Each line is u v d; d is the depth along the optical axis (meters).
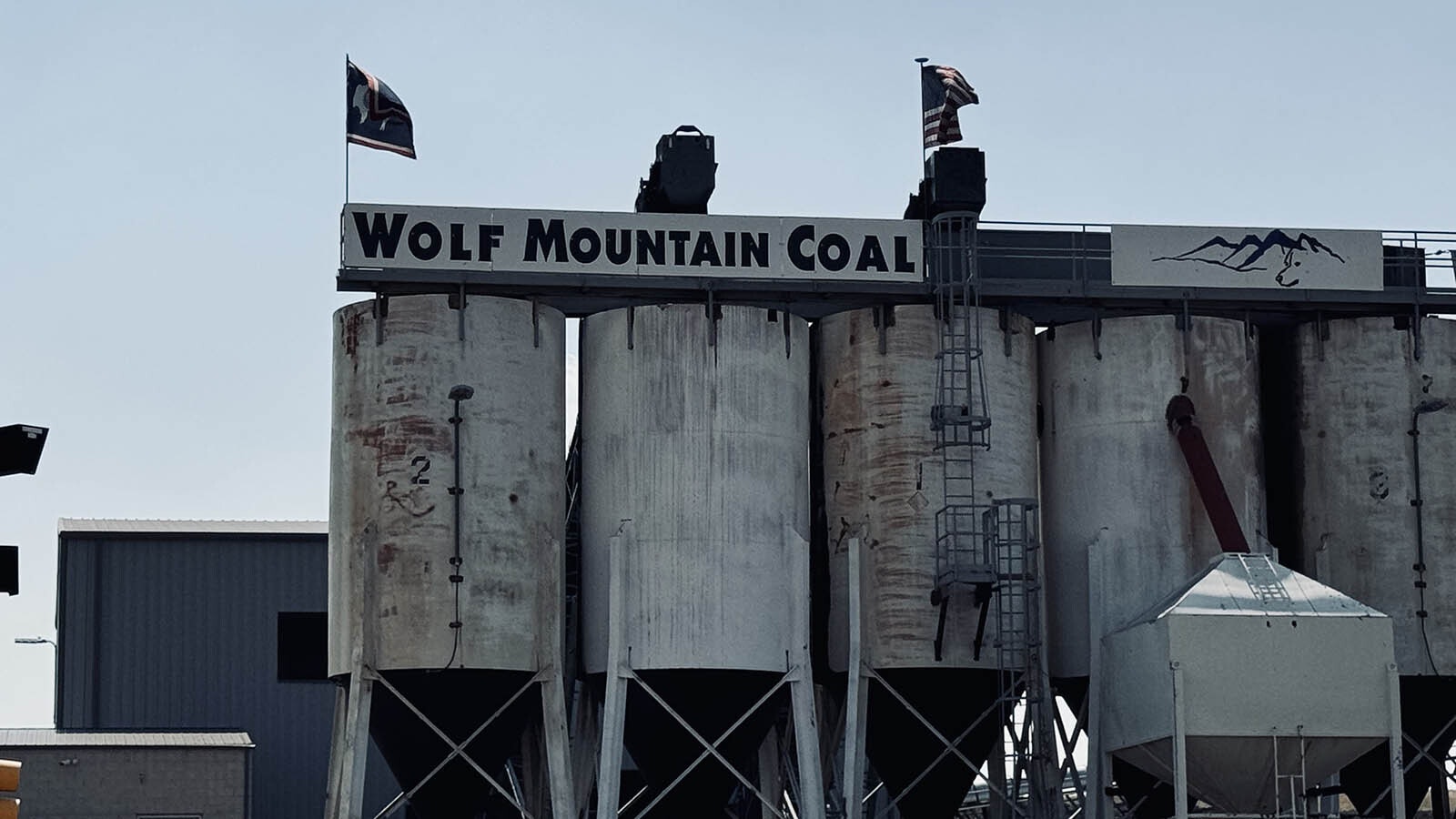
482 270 50.22
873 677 50.22
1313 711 45.44
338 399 50.28
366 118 51.94
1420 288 53.78
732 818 58.06
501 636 48.31
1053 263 53.97
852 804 48.97
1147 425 52.47
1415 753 52.91
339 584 49.38
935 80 54.69
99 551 64.00
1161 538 51.94
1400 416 53.09
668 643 48.97
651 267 50.91
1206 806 52.03
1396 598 52.25
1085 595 52.16
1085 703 53.28
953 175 52.53
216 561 64.44
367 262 49.78
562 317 51.66
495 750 49.44
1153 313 53.31
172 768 56.38
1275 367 55.16
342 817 47.00
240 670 64.00
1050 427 53.75
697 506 49.62
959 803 52.34
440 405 49.19
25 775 55.53
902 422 51.09
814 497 52.56
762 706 49.69
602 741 48.44
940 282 51.56
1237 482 52.34
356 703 47.69
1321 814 48.81
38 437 30.00
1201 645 45.62
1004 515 51.19
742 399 50.28
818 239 51.59
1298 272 53.31
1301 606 46.28
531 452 49.78
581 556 51.38
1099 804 49.31
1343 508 52.91
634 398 50.38
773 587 49.75
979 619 50.19
